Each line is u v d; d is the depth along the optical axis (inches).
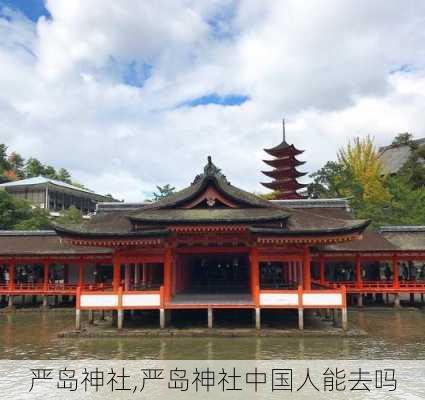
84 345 1090.1
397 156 4042.8
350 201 2930.6
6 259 1806.1
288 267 1657.2
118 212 1867.6
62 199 3868.1
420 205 2746.1
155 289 1454.2
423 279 2103.8
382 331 1261.1
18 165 5044.3
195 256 1617.9
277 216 1185.4
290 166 3388.3
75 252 1772.9
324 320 1365.7
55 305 1857.8
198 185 1373.0
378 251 1732.3
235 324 1264.8
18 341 1160.8
